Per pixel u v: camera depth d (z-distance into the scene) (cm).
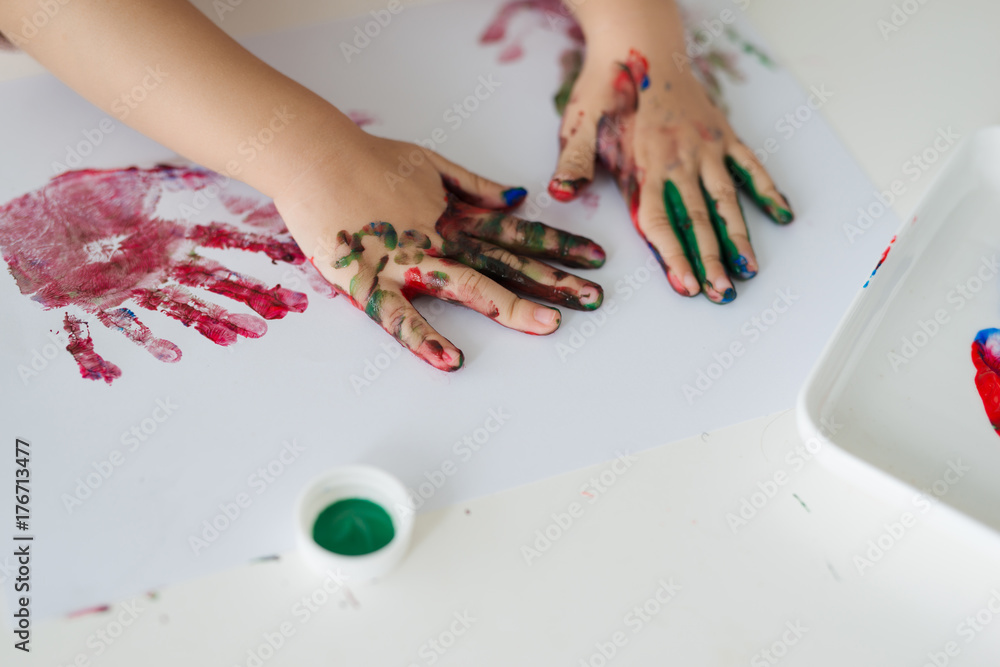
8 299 81
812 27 111
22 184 90
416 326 78
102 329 79
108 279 83
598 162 96
